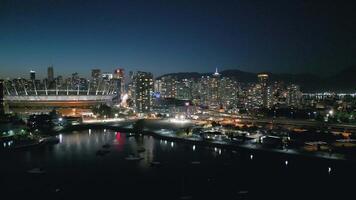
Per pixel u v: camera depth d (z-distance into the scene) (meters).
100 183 161.75
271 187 154.38
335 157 196.50
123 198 142.25
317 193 146.38
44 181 164.62
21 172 179.38
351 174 172.88
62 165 193.75
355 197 141.25
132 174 176.88
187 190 151.50
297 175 172.50
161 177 171.12
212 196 144.00
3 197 143.62
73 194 147.12
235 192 148.50
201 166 192.25
